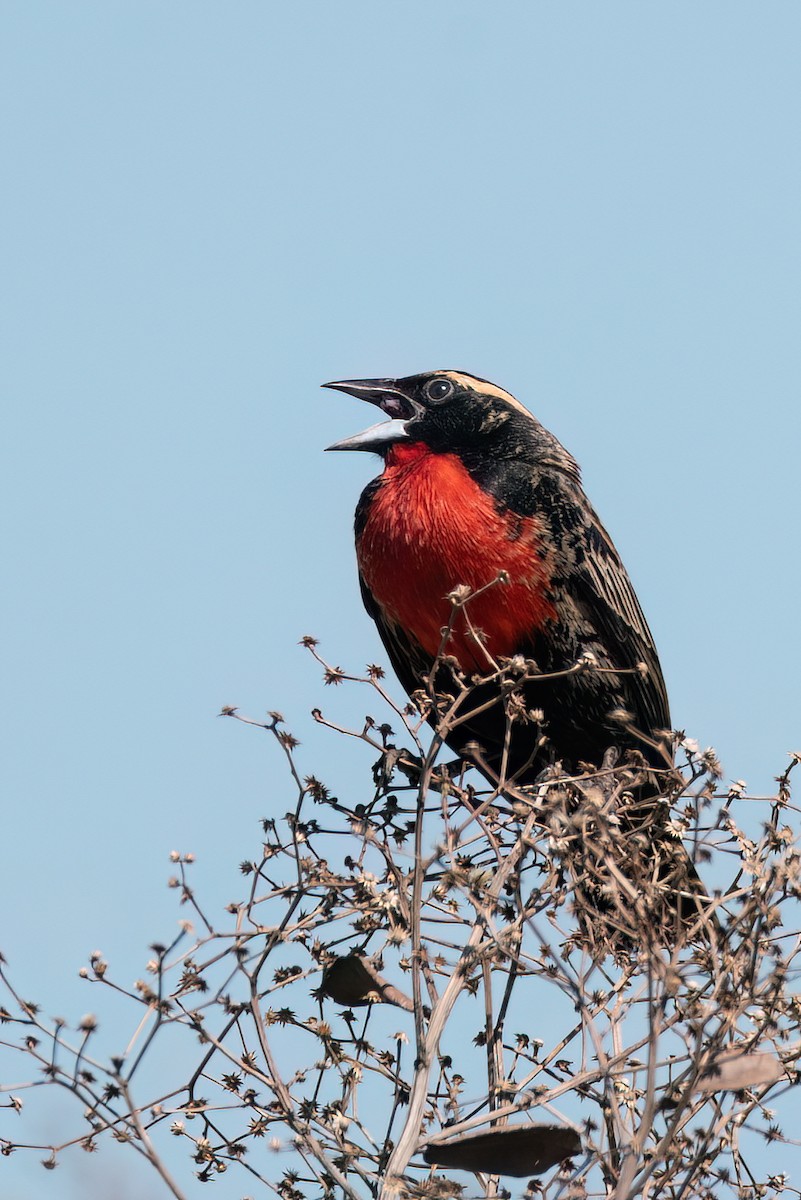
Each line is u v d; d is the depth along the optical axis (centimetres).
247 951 725
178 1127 731
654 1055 664
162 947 672
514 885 780
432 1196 671
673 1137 695
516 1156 711
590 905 778
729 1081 684
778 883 717
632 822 922
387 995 780
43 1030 665
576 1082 727
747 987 714
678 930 732
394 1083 761
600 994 777
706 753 822
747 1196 724
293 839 765
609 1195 694
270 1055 726
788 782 821
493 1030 780
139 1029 662
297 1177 738
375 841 783
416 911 742
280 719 800
